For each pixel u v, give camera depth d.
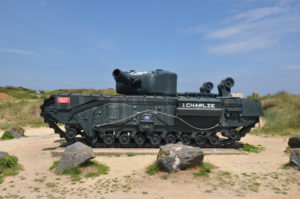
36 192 7.35
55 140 16.02
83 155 9.16
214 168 9.48
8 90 62.38
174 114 13.08
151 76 13.73
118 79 13.12
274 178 8.41
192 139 13.66
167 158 8.67
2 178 8.51
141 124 12.91
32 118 27.33
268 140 16.44
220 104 12.99
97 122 12.87
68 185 7.88
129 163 10.33
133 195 7.05
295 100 25.09
